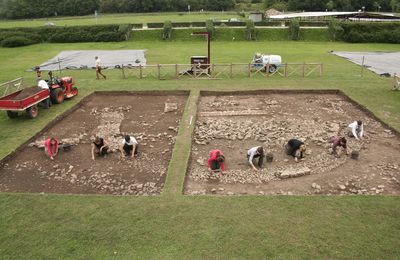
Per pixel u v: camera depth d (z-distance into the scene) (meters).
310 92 22.77
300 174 12.50
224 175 12.59
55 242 9.13
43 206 10.67
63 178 12.73
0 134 16.27
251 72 28.52
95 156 14.30
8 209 10.54
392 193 11.39
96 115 19.44
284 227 9.50
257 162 13.48
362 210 10.19
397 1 98.94
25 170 13.34
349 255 8.48
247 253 8.60
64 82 21.30
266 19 65.88
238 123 17.44
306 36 52.97
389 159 13.66
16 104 17.30
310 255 8.50
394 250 8.62
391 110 18.62
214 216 10.02
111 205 10.66
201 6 109.38
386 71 28.75
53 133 16.92
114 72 29.70
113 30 54.75
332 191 11.58
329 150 14.39
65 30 54.44
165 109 19.66
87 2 100.31
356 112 19.06
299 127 16.81
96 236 9.31
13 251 8.84
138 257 8.56
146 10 104.06
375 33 51.47
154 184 12.11
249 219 9.85
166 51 42.22
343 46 46.75
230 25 57.53
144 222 9.84
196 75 27.42
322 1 96.62
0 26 71.44
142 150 14.78
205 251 8.70
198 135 16.08
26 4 95.62
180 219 9.91
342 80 25.11
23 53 42.91
